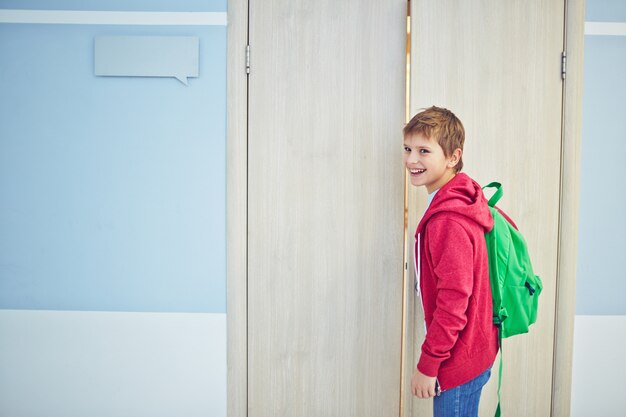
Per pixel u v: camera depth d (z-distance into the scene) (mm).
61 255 1918
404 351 1901
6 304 1929
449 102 1859
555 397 1911
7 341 1935
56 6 1863
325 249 1910
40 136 1894
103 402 1945
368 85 1876
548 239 1890
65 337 1933
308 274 1916
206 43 1866
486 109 1862
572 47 1840
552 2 1844
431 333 1373
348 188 1895
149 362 1935
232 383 1923
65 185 1904
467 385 1416
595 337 1906
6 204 1907
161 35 1868
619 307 1899
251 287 1921
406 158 1572
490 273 1465
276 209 1900
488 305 1434
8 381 1942
